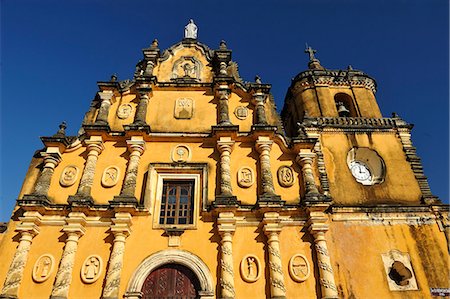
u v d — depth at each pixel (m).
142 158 17.61
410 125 19.38
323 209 15.84
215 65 21.45
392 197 17.12
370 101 21.16
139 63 21.75
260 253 15.15
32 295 14.09
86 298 14.05
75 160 17.58
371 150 18.62
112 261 14.48
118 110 19.38
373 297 14.48
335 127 19.09
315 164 17.89
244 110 19.50
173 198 16.81
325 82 21.83
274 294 13.96
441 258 15.41
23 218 15.23
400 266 14.98
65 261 14.48
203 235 15.42
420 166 18.08
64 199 16.45
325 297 14.04
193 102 19.73
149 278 14.72
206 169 17.11
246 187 16.89
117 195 16.52
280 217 16.03
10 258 14.86
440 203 16.70
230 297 13.82
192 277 14.74
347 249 15.48
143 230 15.51
